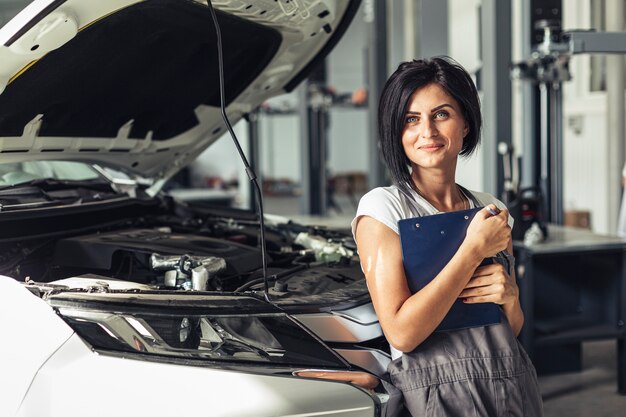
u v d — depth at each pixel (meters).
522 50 4.38
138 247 2.07
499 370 1.54
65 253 2.12
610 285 3.64
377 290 1.54
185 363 1.53
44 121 2.18
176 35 2.13
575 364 3.84
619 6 6.10
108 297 1.64
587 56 7.66
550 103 4.76
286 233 2.68
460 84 1.57
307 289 1.88
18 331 1.60
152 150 2.67
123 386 1.49
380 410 1.54
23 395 1.53
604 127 7.49
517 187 3.93
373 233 1.57
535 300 3.79
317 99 9.40
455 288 1.49
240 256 2.12
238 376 1.51
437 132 1.57
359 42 16.33
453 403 1.52
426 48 7.05
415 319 1.48
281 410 1.48
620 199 6.23
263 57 2.44
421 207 1.61
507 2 4.22
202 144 2.79
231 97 2.59
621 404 3.36
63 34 1.77
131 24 1.95
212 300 1.65
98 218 2.45
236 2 2.04
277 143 16.33
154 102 2.43
